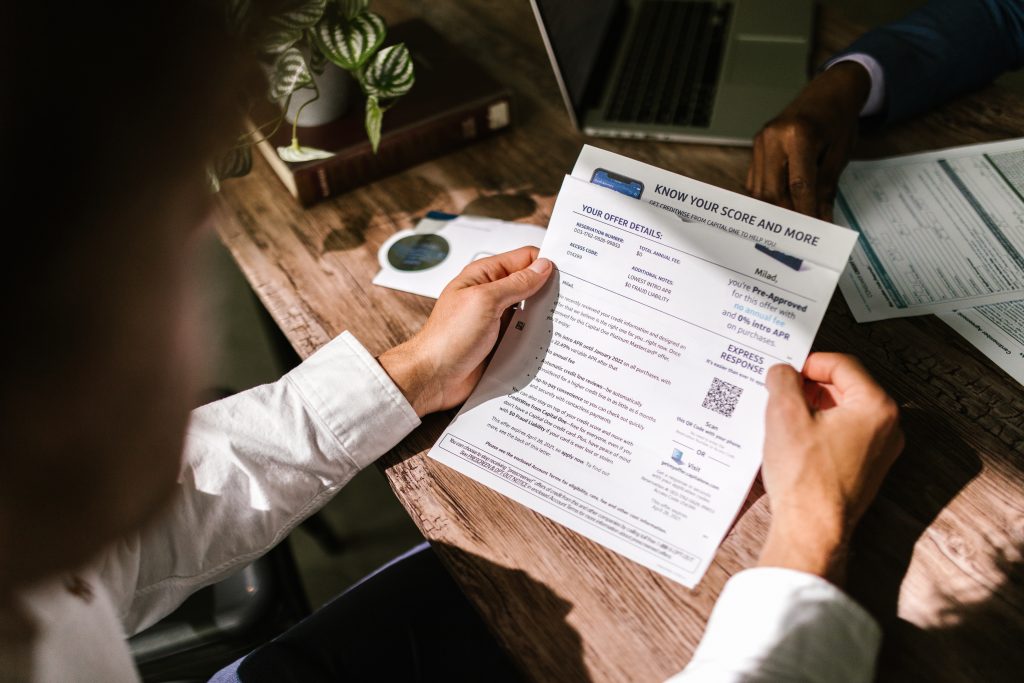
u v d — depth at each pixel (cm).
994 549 62
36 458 25
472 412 72
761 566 56
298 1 71
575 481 68
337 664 83
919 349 76
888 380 74
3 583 29
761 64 108
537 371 71
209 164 25
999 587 60
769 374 63
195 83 23
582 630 61
